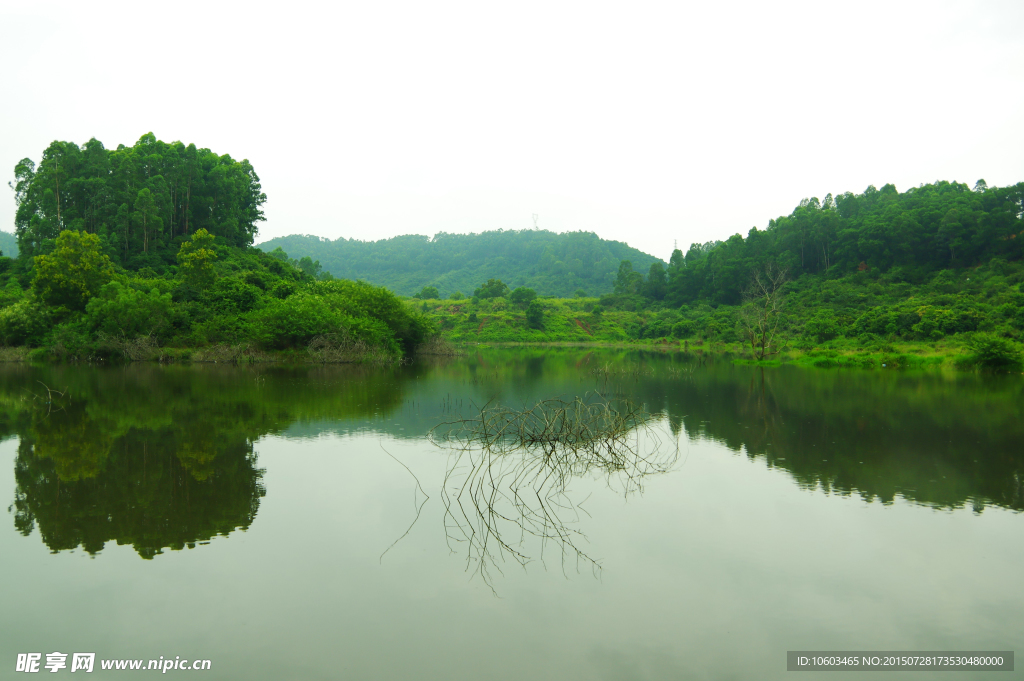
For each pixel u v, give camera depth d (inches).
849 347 1957.4
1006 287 2389.3
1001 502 359.6
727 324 2940.5
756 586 250.4
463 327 3939.5
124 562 271.6
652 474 425.7
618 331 3912.4
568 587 249.1
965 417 665.0
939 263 3235.7
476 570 264.4
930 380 1123.3
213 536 303.4
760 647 205.5
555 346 3329.2
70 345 1387.8
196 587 247.0
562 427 501.0
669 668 192.4
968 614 227.9
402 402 776.9
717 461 463.5
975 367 1365.7
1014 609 231.5
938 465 448.5
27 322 1456.7
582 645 206.1
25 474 413.1
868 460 467.2
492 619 223.5
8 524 319.0
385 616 224.5
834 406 759.1
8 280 1971.0
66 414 648.4
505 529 314.7
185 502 355.9
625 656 199.3
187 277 1761.8
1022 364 1302.9
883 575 260.8
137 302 1428.4
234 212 2815.0
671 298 4650.6
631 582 253.3
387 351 1689.2
